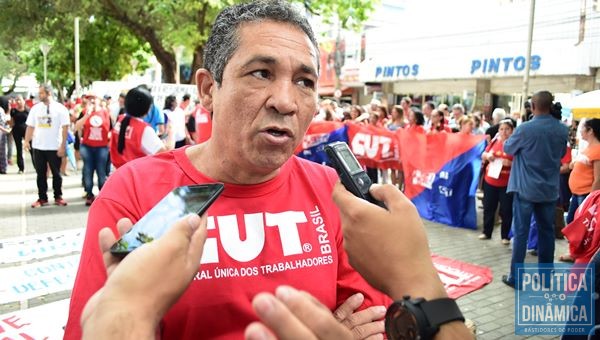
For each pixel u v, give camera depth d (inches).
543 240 185.0
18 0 609.0
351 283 52.7
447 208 286.2
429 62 696.4
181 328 44.2
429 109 412.8
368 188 37.3
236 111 46.5
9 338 114.8
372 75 808.3
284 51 45.4
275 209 50.7
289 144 47.2
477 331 150.6
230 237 47.7
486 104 641.0
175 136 345.7
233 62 46.4
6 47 706.8
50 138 300.2
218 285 45.4
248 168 48.4
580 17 514.3
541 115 179.5
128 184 49.2
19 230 246.4
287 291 26.2
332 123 315.3
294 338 23.6
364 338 48.1
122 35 807.1
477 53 628.4
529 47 378.0
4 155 455.2
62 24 671.1
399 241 32.9
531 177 179.0
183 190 38.3
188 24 496.4
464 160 278.7
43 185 305.9
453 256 227.5
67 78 1289.4
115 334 26.7
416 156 301.9
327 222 52.6
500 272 204.5
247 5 47.3
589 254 121.1
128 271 28.8
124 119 201.6
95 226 46.1
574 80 538.6
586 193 208.5
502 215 247.6
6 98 541.0
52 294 160.2
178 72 524.4
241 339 44.9
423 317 30.3
